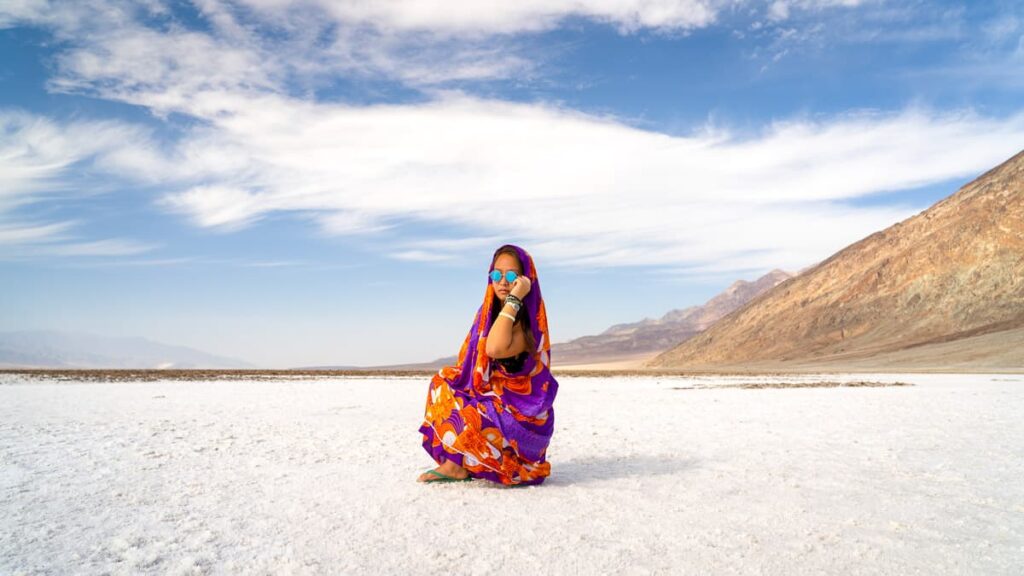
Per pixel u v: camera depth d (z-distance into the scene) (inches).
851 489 192.7
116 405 539.8
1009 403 583.5
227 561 122.8
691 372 2269.9
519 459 191.3
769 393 796.6
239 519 154.0
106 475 213.6
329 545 132.9
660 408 547.5
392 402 589.0
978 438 323.9
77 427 362.9
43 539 138.1
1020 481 207.3
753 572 118.4
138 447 281.1
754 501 175.2
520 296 189.8
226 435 327.9
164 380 1099.9
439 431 195.3
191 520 153.1
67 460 245.6
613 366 6722.4
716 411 510.3
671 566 121.2
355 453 264.7
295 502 171.8
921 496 184.1
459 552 128.0
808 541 138.0
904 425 392.2
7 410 483.2
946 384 1011.9
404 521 151.5
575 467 231.6
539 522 151.0
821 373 2015.3
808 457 256.8
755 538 139.4
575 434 341.7
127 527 147.4
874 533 145.0
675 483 199.5
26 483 199.9
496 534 140.9
